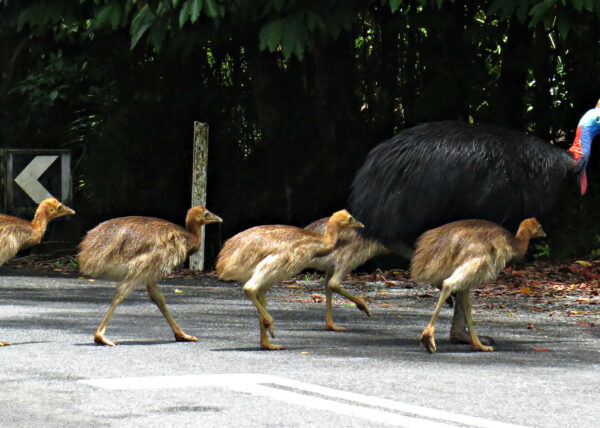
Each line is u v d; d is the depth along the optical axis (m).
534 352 14.67
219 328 16.62
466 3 29.48
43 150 29.98
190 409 10.17
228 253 14.54
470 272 14.21
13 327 16.16
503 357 14.10
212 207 33.12
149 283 14.85
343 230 16.73
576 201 29.50
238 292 22.61
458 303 15.55
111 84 32.25
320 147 31.45
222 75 32.97
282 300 21.09
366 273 27.58
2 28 31.30
